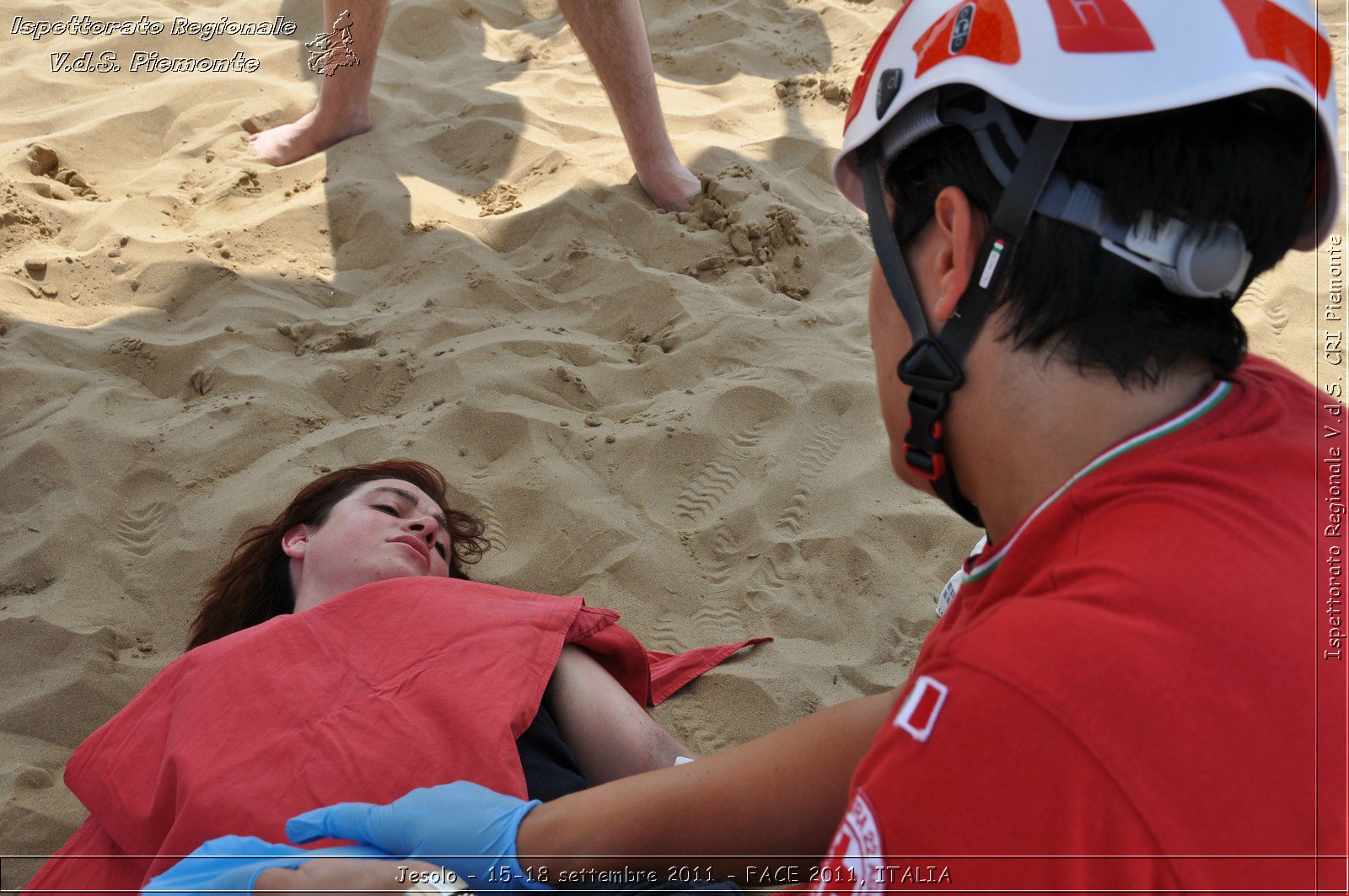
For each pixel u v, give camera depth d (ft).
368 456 9.33
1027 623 2.38
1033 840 2.25
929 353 2.89
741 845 4.23
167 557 8.39
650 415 9.92
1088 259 2.65
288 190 13.01
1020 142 2.70
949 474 3.10
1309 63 2.57
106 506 8.80
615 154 14.01
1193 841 2.18
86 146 13.38
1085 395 2.74
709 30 17.49
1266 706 2.25
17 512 8.68
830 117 15.38
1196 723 2.22
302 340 10.89
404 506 7.34
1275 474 2.60
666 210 13.14
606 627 6.49
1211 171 2.55
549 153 13.79
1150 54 2.54
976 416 2.90
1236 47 2.53
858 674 7.71
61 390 9.85
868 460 9.59
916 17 3.06
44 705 7.15
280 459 9.29
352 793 5.04
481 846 4.10
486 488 9.05
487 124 14.39
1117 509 2.55
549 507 8.84
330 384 10.28
